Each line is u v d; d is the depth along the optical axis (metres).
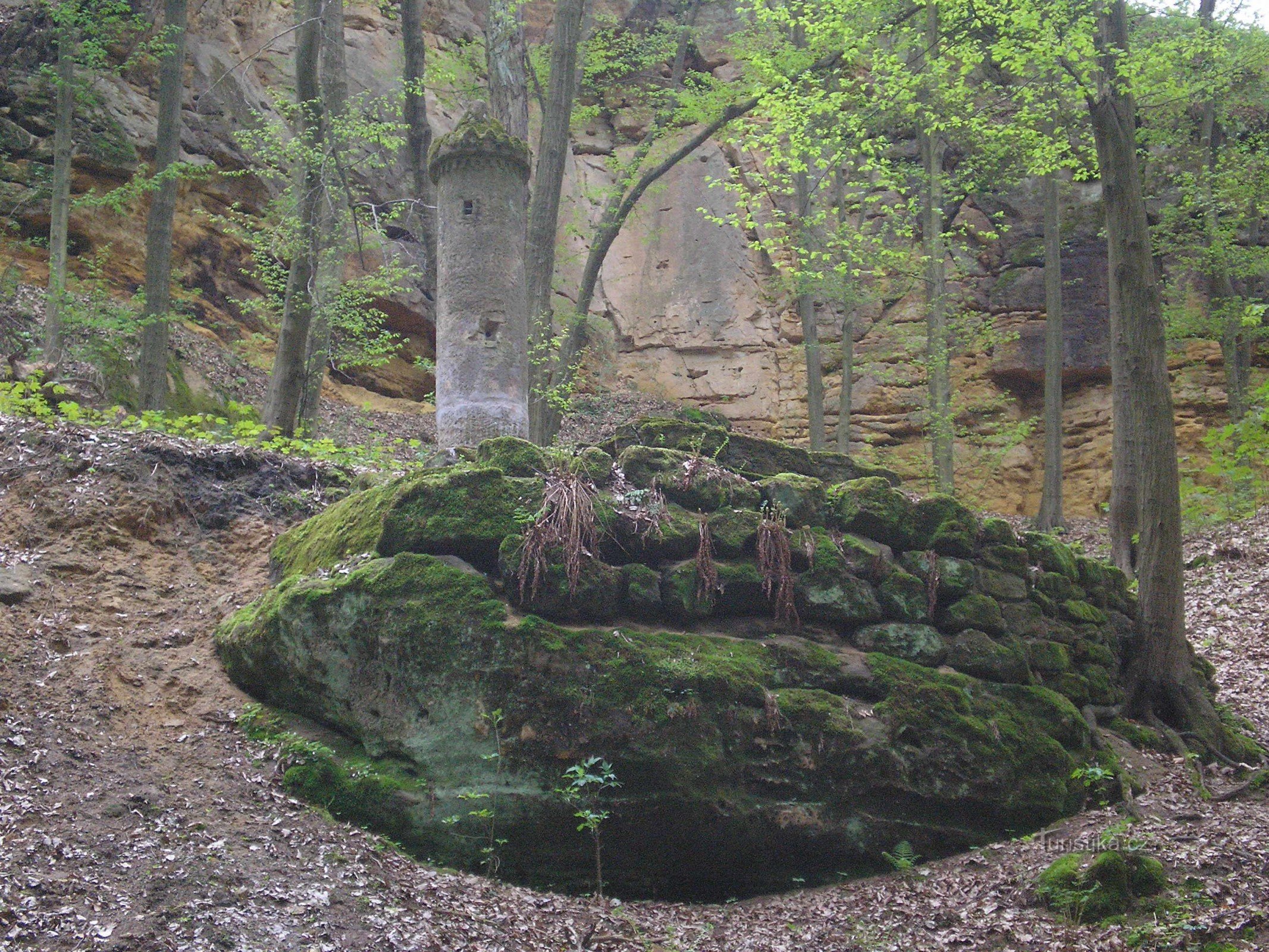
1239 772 7.67
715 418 8.37
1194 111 18.62
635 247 22.17
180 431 9.36
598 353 21.03
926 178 16.16
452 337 8.44
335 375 18.39
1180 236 17.92
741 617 6.73
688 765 5.88
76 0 13.03
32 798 5.12
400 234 19.22
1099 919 5.52
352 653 6.07
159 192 12.02
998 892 5.97
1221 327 16.91
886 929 5.66
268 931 4.67
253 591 7.15
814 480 7.29
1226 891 5.61
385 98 16.06
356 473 8.60
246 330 17.27
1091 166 11.79
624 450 6.96
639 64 22.84
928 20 13.86
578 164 22.52
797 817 6.12
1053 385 16.34
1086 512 18.00
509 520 6.22
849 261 15.01
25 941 4.25
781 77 10.65
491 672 5.80
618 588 6.28
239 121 17.72
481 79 17.38
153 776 5.57
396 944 4.82
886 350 19.86
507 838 5.72
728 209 21.55
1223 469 8.40
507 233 8.62
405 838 5.68
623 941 5.36
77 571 6.89
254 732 6.07
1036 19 8.57
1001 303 19.38
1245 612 11.19
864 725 6.45
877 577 7.09
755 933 5.64
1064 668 7.62
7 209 14.95
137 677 6.26
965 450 18.88
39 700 5.85
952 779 6.57
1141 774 7.39
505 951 5.01
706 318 21.19
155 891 4.74
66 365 12.38
